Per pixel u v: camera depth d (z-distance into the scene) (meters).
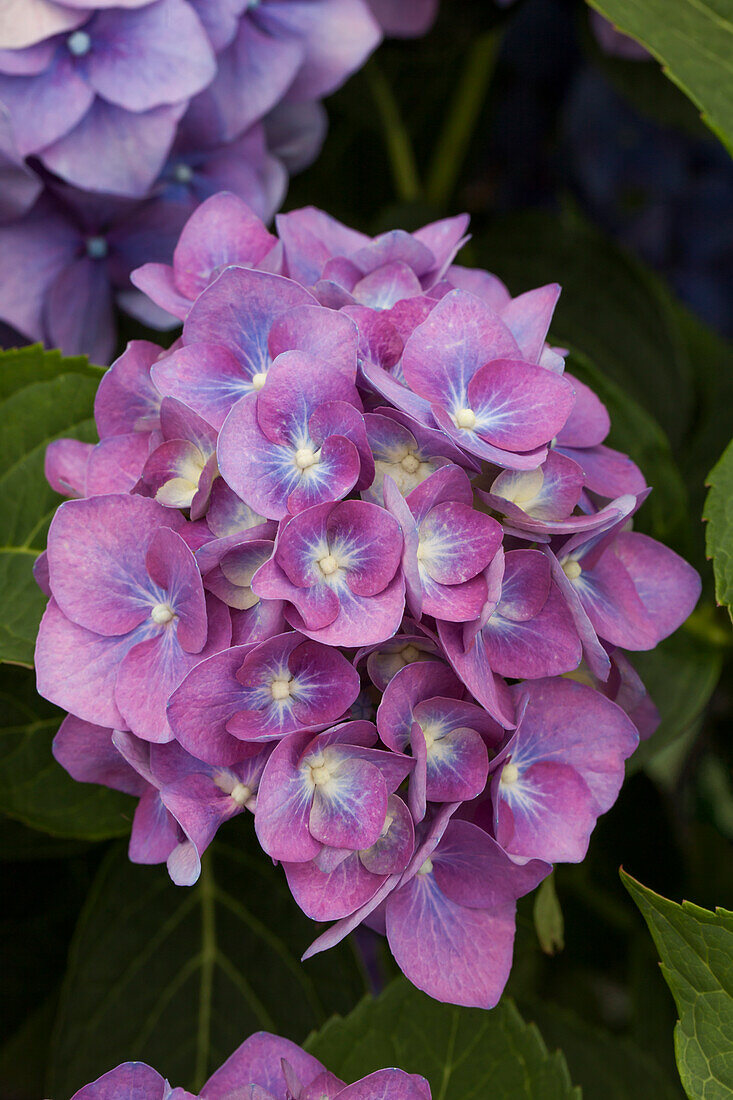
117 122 0.72
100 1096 0.59
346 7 0.76
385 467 0.60
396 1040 0.67
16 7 0.70
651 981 0.82
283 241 0.64
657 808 0.86
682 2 0.71
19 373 0.69
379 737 0.60
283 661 0.59
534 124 1.00
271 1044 0.63
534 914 0.69
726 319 1.04
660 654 0.76
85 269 0.75
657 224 1.01
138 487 0.62
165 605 0.61
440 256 0.67
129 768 0.63
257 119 0.76
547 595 0.61
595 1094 0.77
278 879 0.75
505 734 0.61
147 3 0.71
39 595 0.68
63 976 0.80
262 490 0.60
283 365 0.60
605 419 0.66
